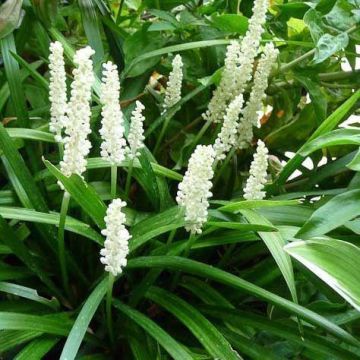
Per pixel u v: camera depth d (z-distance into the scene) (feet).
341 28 2.17
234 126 1.86
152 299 1.76
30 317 1.57
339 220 1.63
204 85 2.10
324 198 2.03
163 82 2.55
